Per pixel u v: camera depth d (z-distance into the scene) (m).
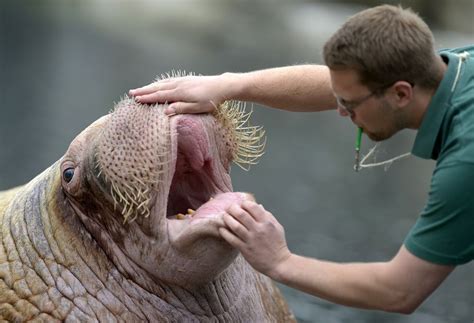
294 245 28.62
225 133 11.38
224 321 12.06
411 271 9.41
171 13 83.69
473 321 22.69
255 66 63.12
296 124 53.41
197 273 11.20
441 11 88.94
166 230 10.95
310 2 94.38
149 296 11.50
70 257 11.50
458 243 9.19
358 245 29.16
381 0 92.38
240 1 88.56
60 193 11.91
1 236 12.11
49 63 62.88
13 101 51.00
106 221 11.48
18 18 79.12
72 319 11.11
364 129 10.11
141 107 11.05
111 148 11.04
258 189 36.94
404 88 9.46
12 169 36.19
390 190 38.53
